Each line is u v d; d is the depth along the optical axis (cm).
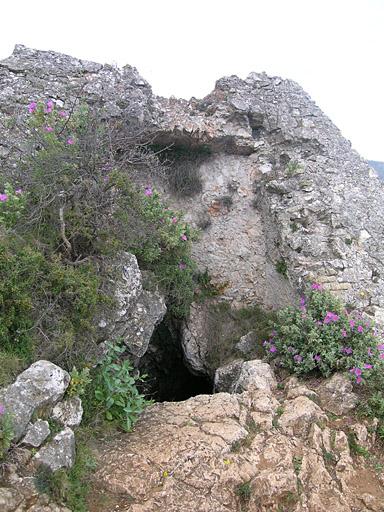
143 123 666
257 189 747
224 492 321
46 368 317
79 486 294
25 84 620
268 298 688
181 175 743
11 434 267
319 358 479
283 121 757
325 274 595
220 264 721
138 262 561
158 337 720
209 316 682
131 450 347
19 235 398
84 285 398
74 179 439
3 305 344
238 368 579
